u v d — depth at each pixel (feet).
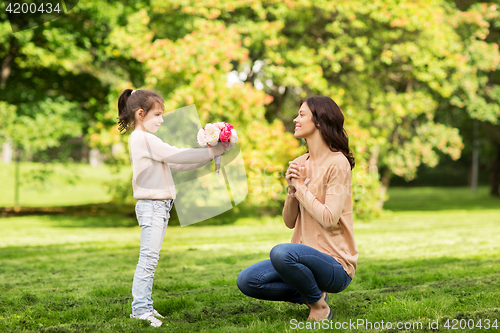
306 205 7.83
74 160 45.60
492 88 41.50
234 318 8.56
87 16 37.58
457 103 38.42
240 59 31.17
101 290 10.93
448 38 35.35
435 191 87.40
